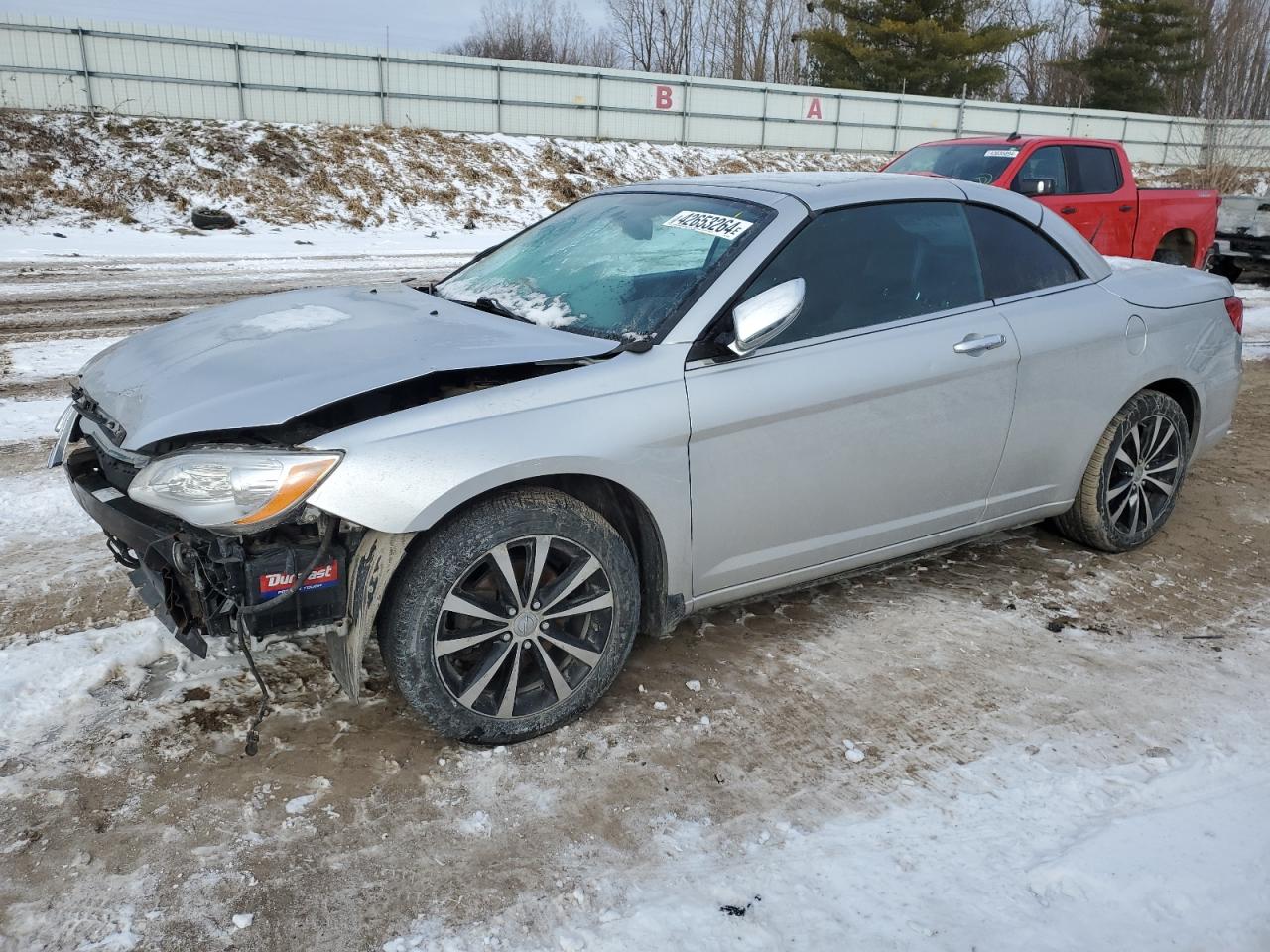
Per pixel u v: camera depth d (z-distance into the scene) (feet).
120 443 8.98
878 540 11.88
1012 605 12.89
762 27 181.16
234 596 8.39
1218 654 11.73
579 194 86.48
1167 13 146.72
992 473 12.60
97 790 8.73
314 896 7.63
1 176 63.93
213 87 80.12
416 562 8.85
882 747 9.75
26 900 7.48
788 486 10.73
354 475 8.33
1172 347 14.07
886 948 7.19
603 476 9.43
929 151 34.78
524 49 194.49
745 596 11.21
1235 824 8.61
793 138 108.06
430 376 9.25
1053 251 13.34
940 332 11.65
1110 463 13.76
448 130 90.94
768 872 7.97
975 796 9.00
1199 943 7.31
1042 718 10.29
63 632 11.39
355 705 10.12
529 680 9.96
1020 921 7.47
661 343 9.98
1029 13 183.73
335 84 84.89
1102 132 119.96
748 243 10.73
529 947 7.18
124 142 71.77
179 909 7.46
